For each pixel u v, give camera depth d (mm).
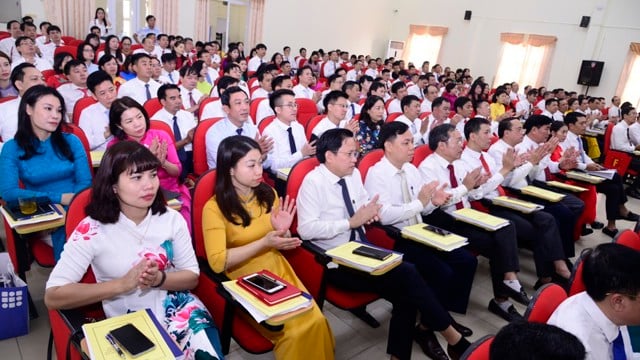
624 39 9242
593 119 7113
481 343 975
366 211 1935
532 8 10414
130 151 1289
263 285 1413
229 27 10500
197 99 4715
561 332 818
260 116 4188
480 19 11367
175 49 7320
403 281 1777
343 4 12016
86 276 1402
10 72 3146
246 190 1688
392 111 5551
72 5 7887
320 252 1762
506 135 3109
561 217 2932
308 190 1959
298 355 1454
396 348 1871
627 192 5324
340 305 1815
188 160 3205
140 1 8805
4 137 2658
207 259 1586
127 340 1099
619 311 1168
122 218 1346
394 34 13391
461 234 2441
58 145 1991
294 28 11219
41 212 1687
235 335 1508
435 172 2594
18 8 7324
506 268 2361
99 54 6457
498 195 2922
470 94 7789
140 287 1272
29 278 2334
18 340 1865
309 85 6004
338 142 1938
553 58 10258
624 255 1181
